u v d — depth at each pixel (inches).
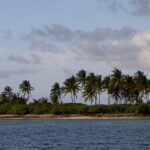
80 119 7495.1
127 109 7455.7
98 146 2637.8
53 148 2544.3
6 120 7662.4
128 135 3585.1
